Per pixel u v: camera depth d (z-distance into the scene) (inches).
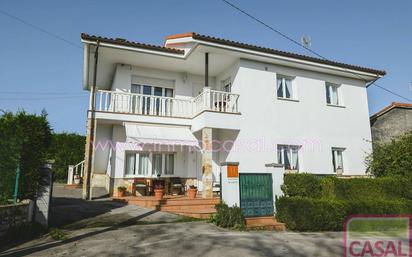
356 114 844.0
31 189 388.5
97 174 742.5
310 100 778.8
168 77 777.6
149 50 666.2
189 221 474.3
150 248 315.0
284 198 488.4
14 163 368.8
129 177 683.4
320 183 564.1
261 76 725.3
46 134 416.8
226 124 661.9
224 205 463.8
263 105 713.0
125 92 681.6
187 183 727.1
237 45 666.8
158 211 517.7
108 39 625.3
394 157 681.0
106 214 478.0
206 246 327.3
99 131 713.0
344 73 820.0
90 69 762.8
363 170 814.5
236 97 698.2
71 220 436.8
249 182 501.4
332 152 794.8
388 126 877.2
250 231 436.5
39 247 316.5
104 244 327.6
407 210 549.0
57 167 1079.6
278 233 430.3
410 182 615.2
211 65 750.5
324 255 317.7
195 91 805.2
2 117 386.9
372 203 522.3
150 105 703.7
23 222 370.0
